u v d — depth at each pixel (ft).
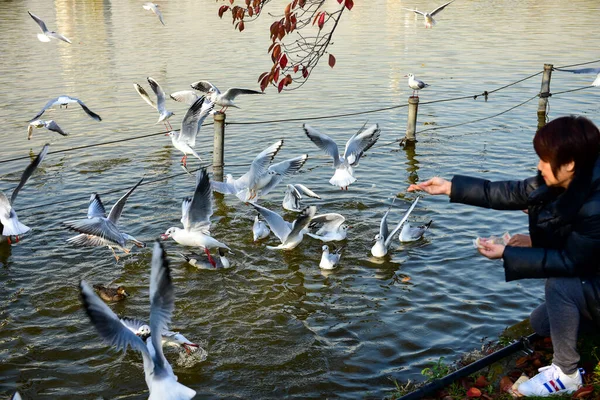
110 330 17.04
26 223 40.32
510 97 69.82
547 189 17.03
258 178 37.76
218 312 30.17
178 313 30.07
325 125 60.49
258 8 25.52
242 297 31.53
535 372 19.39
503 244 17.78
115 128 60.49
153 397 17.47
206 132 60.18
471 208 41.11
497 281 31.91
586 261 16.25
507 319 28.48
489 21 125.08
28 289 32.35
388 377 24.86
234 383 24.85
